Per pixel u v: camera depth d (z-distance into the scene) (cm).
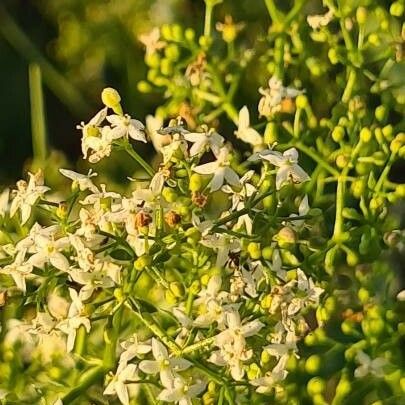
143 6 24
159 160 19
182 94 19
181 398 16
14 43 23
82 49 24
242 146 20
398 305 17
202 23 23
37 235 16
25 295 16
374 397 18
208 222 16
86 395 17
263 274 16
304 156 19
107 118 17
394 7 18
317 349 18
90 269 16
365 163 17
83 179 16
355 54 18
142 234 16
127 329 17
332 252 17
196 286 16
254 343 16
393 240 17
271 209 16
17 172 24
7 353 17
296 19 19
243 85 20
